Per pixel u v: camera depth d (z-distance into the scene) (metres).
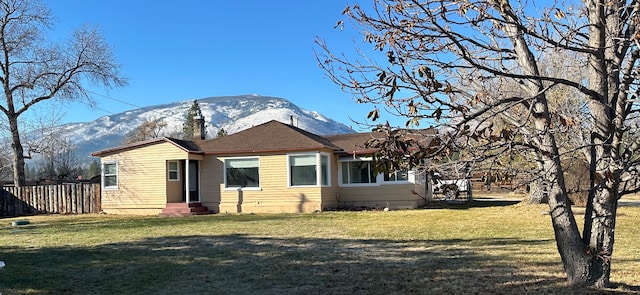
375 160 4.42
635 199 27.02
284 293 6.87
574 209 16.88
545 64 6.32
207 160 22.95
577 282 6.05
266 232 13.51
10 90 29.08
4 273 8.28
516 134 4.66
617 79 5.40
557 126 4.84
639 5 4.94
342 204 22.86
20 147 29.45
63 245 11.59
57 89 30.47
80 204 24.06
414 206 21.80
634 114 5.46
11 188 25.02
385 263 8.73
